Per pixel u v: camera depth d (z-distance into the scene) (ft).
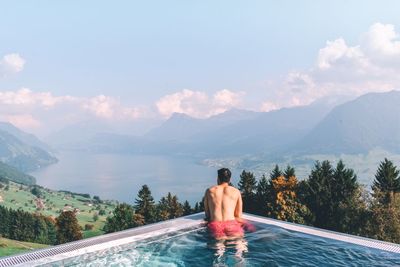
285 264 22.06
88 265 22.04
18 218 293.23
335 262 22.24
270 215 147.43
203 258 23.40
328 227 137.08
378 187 138.92
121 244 25.32
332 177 154.61
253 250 24.54
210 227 28.53
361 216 118.01
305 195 149.59
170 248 25.03
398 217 103.81
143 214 228.63
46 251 23.15
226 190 29.22
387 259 22.58
